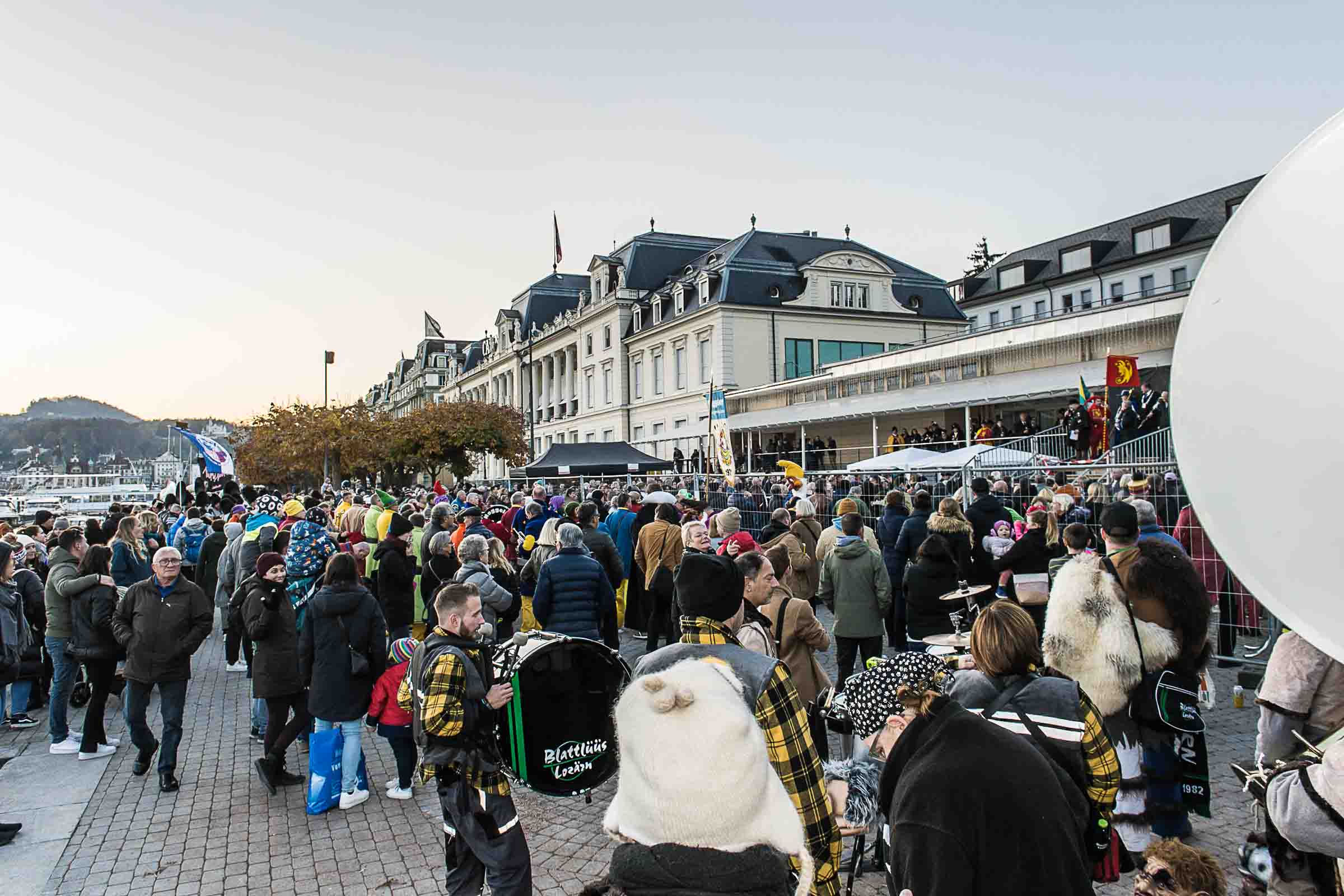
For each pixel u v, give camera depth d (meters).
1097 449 17.02
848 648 7.23
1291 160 1.40
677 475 23.38
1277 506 1.31
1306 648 2.88
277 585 6.38
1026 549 7.28
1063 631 4.05
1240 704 7.24
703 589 3.02
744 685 2.70
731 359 44.00
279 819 5.79
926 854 2.11
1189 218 43.94
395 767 6.91
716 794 1.59
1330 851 2.18
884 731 2.48
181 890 4.78
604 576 7.71
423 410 46.06
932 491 13.15
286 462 41.03
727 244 51.00
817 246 49.56
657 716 1.67
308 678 5.97
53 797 6.24
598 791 6.18
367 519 10.64
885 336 47.66
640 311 53.09
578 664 4.21
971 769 2.18
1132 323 22.41
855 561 7.11
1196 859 2.79
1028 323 25.66
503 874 4.01
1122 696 3.97
